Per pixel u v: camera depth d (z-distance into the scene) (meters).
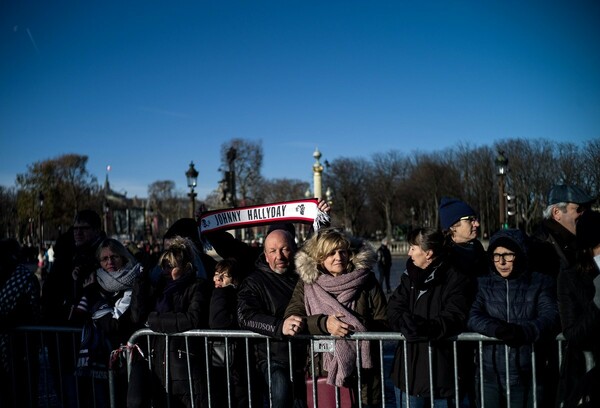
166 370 4.08
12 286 4.48
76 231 4.89
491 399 3.69
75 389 4.70
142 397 3.90
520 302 3.61
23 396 4.70
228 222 5.42
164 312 4.09
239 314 3.95
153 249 24.53
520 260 3.64
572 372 3.40
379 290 3.94
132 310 4.16
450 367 3.73
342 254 3.80
